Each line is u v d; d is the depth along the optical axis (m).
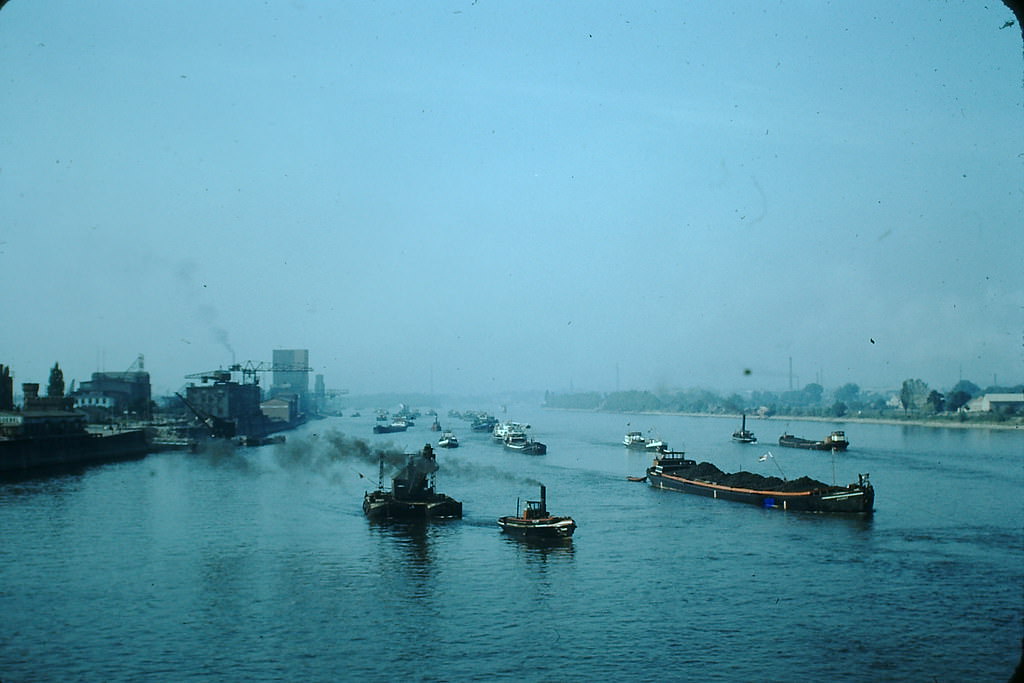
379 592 56.66
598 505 94.31
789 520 83.50
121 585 57.81
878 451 162.00
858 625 50.19
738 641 47.72
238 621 50.69
